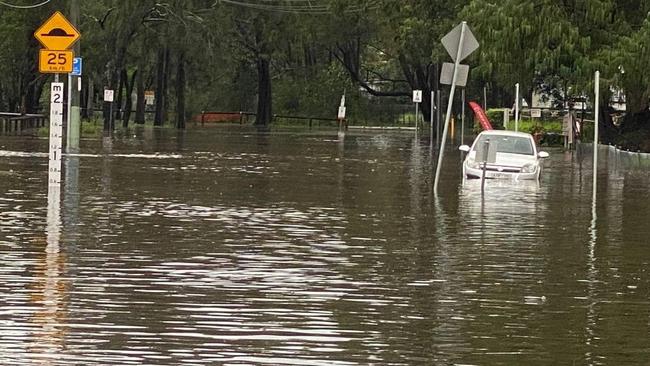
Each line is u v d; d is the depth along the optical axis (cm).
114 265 2700
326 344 1947
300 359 1839
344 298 2350
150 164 6319
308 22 16662
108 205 4022
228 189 4812
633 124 9031
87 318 2116
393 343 1961
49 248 2945
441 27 11419
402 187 5122
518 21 8350
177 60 15675
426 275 2647
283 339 1978
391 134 13638
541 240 3291
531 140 5881
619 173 6575
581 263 2862
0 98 15488
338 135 12850
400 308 2256
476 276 2644
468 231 3484
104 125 12250
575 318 2184
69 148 7600
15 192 4441
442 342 1973
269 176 5653
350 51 18662
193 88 19250
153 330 2030
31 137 9750
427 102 16475
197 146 8900
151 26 14288
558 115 11831
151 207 3988
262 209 4012
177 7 14175
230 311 2200
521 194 4900
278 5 16512
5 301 2252
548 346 1950
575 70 8362
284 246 3073
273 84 19650
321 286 2478
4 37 12319
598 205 4422
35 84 13962
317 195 4619
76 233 3247
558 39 8388
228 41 15962
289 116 19000
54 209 3853
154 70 17888
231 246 3052
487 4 8531
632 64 8075
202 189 4781
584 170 6856
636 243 3250
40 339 1947
